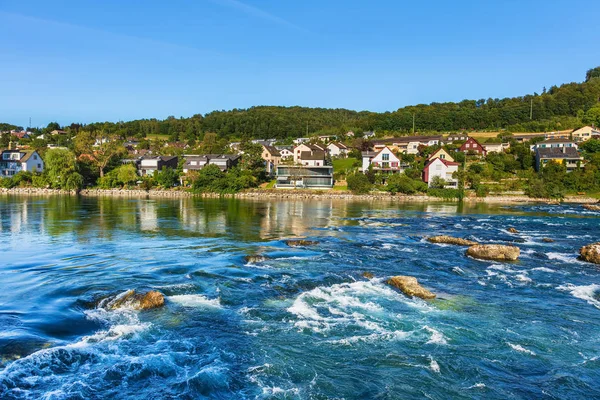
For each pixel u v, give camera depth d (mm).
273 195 95688
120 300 18953
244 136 185625
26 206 65375
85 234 39312
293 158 125375
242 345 15148
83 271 25141
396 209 69000
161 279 23328
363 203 81562
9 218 50125
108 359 13742
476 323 17641
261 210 64812
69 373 12828
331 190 98625
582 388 12781
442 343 15609
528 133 143125
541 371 13758
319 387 12570
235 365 13695
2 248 32219
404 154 120625
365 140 140500
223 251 31734
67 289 21250
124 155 125312
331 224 48438
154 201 79750
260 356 14367
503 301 20641
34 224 45250
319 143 147625
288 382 12805
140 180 108312
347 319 17750
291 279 23422
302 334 16188
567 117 157625
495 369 13820
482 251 30062
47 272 24859
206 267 26188
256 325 16984
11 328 15945
